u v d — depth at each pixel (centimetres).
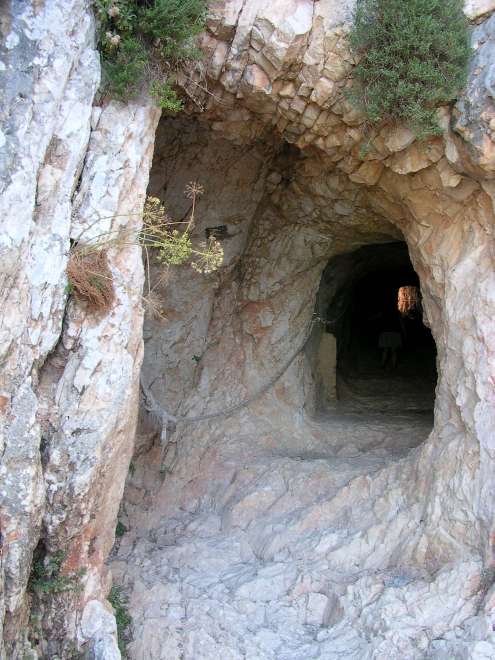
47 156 501
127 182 549
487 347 604
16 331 461
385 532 662
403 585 597
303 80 621
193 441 885
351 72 610
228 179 848
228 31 605
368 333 1661
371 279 1522
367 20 580
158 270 868
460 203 647
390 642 538
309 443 912
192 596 635
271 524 746
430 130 596
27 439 457
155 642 557
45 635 498
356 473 778
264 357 939
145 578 674
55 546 497
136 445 877
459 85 577
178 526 794
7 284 456
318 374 1065
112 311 516
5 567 446
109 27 557
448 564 590
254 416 916
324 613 620
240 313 942
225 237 891
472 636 519
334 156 697
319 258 929
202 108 660
